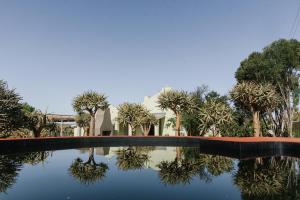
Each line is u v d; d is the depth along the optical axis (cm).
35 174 911
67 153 1677
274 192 660
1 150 1492
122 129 3694
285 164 1149
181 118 2962
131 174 919
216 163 1198
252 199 600
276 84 2888
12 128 2117
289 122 2856
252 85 2328
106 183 767
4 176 870
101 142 2355
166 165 1139
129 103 3070
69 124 4078
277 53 2806
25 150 1695
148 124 3089
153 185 741
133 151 1828
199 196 623
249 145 1448
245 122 2867
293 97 2880
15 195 623
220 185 743
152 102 3566
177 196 625
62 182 776
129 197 611
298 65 2750
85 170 1006
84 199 592
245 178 845
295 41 2881
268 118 3241
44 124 2480
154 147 2202
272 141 1538
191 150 1922
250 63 2959
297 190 687
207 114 2559
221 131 2616
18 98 2147
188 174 920
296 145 1423
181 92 2736
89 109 2980
